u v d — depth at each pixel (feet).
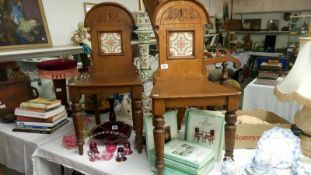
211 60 4.83
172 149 3.57
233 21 21.30
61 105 5.53
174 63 3.99
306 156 3.66
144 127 4.10
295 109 7.27
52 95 6.80
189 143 3.79
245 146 4.06
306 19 13.75
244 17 22.09
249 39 21.71
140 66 6.07
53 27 7.20
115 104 6.00
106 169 3.74
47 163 4.67
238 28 21.75
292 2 19.67
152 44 7.45
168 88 3.54
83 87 3.94
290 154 3.45
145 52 6.17
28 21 6.23
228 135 3.44
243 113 4.63
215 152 3.71
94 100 5.24
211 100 3.26
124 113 5.66
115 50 4.92
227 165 3.27
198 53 4.01
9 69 5.88
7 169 5.45
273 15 20.76
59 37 7.39
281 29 20.52
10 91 5.77
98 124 5.22
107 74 4.83
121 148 4.09
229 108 3.31
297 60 3.63
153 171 3.60
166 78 4.00
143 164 3.85
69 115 5.89
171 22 3.91
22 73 6.15
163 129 3.29
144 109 4.62
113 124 4.98
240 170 3.30
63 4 7.42
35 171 4.54
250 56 19.89
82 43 6.99
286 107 7.43
